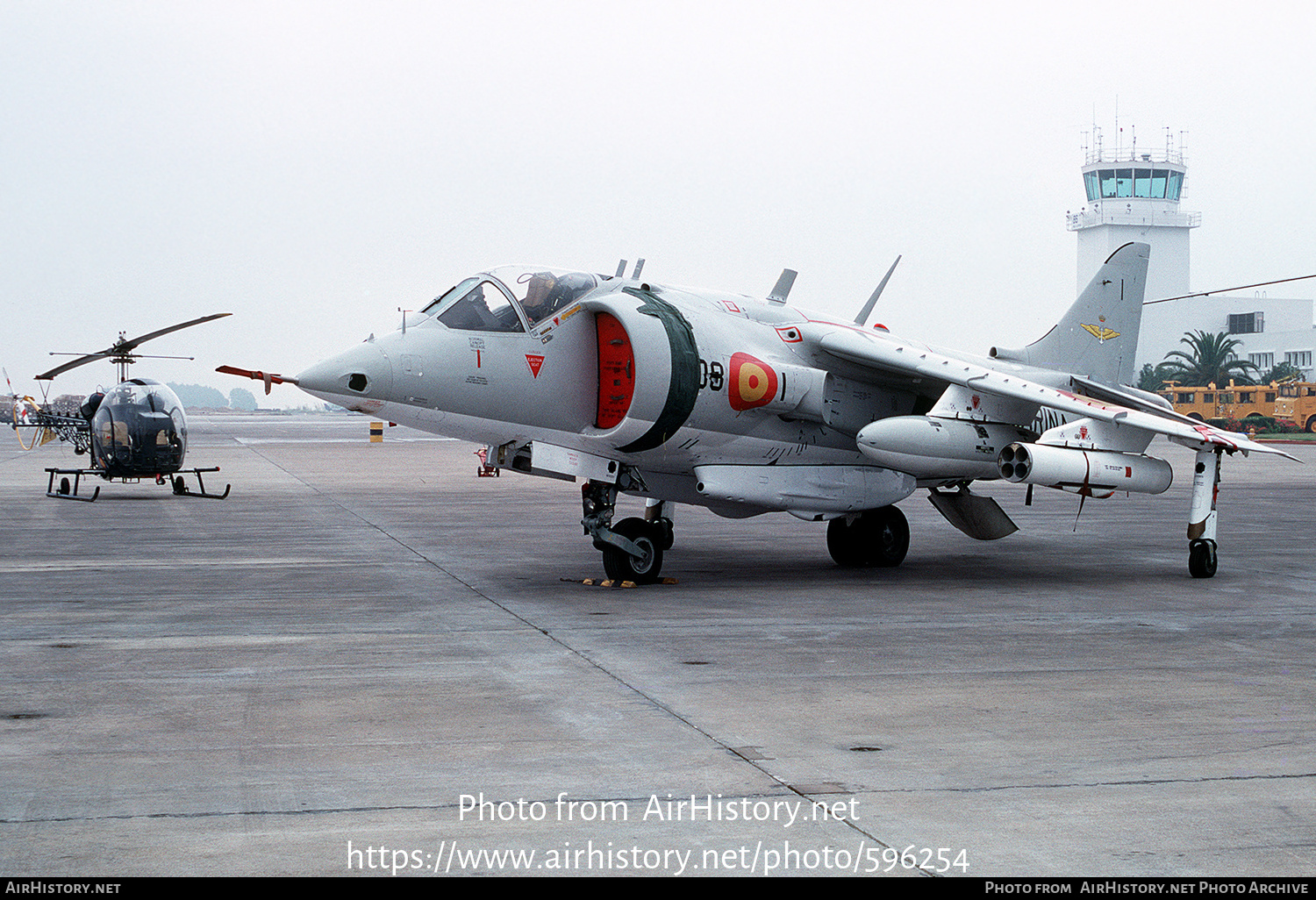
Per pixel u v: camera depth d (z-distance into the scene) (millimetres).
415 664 7867
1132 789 5168
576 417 12031
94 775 5324
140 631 9164
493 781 5262
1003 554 15625
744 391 12195
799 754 5695
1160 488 13000
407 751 5730
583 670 7680
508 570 13242
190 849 4426
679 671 7664
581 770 5430
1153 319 116750
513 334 11625
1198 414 80875
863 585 12227
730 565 14164
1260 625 9664
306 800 4996
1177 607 10695
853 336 13188
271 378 10695
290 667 7773
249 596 11055
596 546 12188
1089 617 10094
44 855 4352
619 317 11602
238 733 6066
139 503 22953
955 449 12812
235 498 24375
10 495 24672
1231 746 5875
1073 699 6906
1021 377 14844
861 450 12969
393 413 11125
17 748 5770
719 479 12602
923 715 6496
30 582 12008
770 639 8898
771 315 13484
